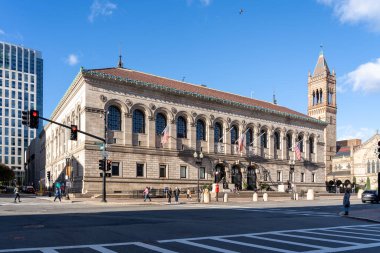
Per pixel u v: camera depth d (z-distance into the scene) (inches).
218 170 2691.9
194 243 546.3
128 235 623.5
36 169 5059.1
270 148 3038.9
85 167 2069.4
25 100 7755.9
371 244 548.1
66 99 2608.3
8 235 616.1
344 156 4827.8
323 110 4842.5
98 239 577.9
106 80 2181.3
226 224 812.6
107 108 2188.7
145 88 2336.4
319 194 2854.3
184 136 2539.4
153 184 2313.0
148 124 2345.0
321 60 4982.8
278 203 1813.5
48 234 629.3
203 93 2738.7
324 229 740.7
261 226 781.9
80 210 1197.7
